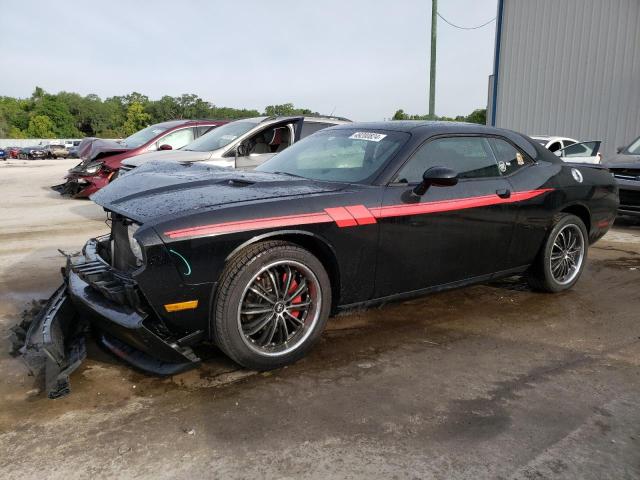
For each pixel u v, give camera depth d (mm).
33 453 2230
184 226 2602
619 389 2820
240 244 2729
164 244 2551
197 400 2672
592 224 4664
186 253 2596
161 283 2586
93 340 3422
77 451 2244
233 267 2744
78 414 2543
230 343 2779
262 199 2898
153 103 109312
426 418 2514
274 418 2504
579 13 15578
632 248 6418
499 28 17500
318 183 3332
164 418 2504
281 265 2889
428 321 3852
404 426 2441
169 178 3361
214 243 2650
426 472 2107
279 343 2998
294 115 8078
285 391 2768
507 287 4730
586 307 4191
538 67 16672
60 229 7613
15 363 3117
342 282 3160
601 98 15430
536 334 3609
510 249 3990
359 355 3236
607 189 4766
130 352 3004
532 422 2484
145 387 2812
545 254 4273
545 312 4062
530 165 4184
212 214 2684
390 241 3252
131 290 2648
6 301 4285
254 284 2850
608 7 14992
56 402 2654
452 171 3191
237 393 2748
